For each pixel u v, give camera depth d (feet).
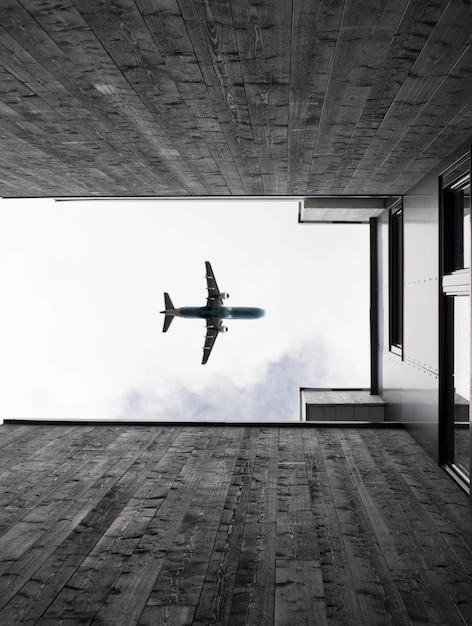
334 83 11.28
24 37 9.49
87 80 11.29
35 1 8.38
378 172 19.25
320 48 9.78
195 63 10.44
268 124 13.91
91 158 17.46
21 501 14.58
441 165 17.69
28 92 11.93
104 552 11.64
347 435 21.54
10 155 17.19
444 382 17.61
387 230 26.25
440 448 17.57
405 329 22.84
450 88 11.50
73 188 22.20
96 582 10.41
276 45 9.70
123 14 8.73
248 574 10.69
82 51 10.01
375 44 9.59
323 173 19.44
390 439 20.93
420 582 10.40
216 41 9.59
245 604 9.64
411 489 15.44
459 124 13.85
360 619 9.19
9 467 17.47
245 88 11.61
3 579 10.53
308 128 14.21
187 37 9.46
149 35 9.41
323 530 12.73
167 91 11.82
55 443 20.34
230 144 15.74
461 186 16.94
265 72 10.80
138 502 14.47
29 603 9.70
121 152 16.70
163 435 21.48
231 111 13.00
